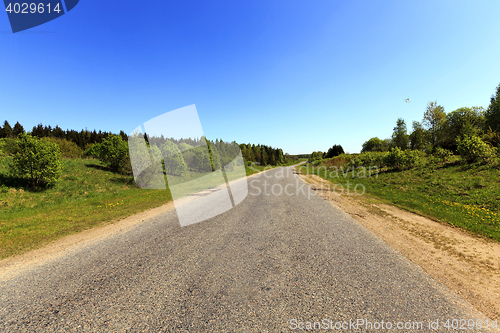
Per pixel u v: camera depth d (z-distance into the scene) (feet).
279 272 9.27
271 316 6.45
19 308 7.07
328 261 10.34
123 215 21.44
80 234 15.67
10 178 37.17
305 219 18.38
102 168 60.44
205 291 7.91
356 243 12.80
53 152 40.32
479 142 36.22
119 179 49.34
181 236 14.39
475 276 9.14
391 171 51.67
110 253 11.84
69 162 60.49
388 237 14.01
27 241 14.11
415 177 38.96
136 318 6.48
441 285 8.35
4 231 16.33
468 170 33.99
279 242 12.95
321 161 135.44
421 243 13.04
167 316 6.54
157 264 10.28
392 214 20.39
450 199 24.03
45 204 31.91
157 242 13.38
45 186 39.04
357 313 6.57
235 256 11.03
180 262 10.44
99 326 6.14
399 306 6.96
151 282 8.63
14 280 9.04
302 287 8.08
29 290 8.21
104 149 57.21
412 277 8.93
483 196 22.79
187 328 5.98
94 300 7.47
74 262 10.77
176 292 7.88
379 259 10.64
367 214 20.33
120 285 8.45
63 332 5.92
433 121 101.45
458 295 7.70
